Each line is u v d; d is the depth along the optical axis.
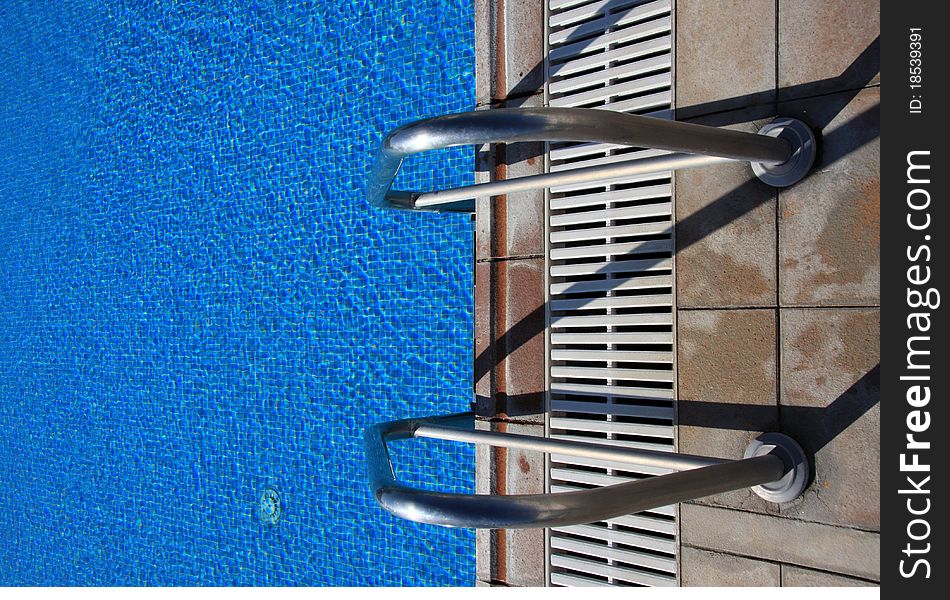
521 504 1.40
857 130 1.82
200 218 4.89
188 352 4.93
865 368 1.82
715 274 2.06
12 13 5.93
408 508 1.46
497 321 2.58
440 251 3.98
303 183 4.47
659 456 1.83
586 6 2.38
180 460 4.95
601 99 2.37
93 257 5.41
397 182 4.15
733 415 2.03
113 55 5.33
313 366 4.41
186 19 4.97
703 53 2.08
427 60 4.02
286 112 4.54
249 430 4.65
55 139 5.65
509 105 2.57
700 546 2.11
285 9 4.53
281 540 4.51
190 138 4.95
